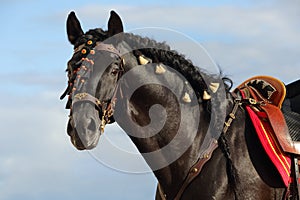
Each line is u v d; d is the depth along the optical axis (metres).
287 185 4.86
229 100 5.00
